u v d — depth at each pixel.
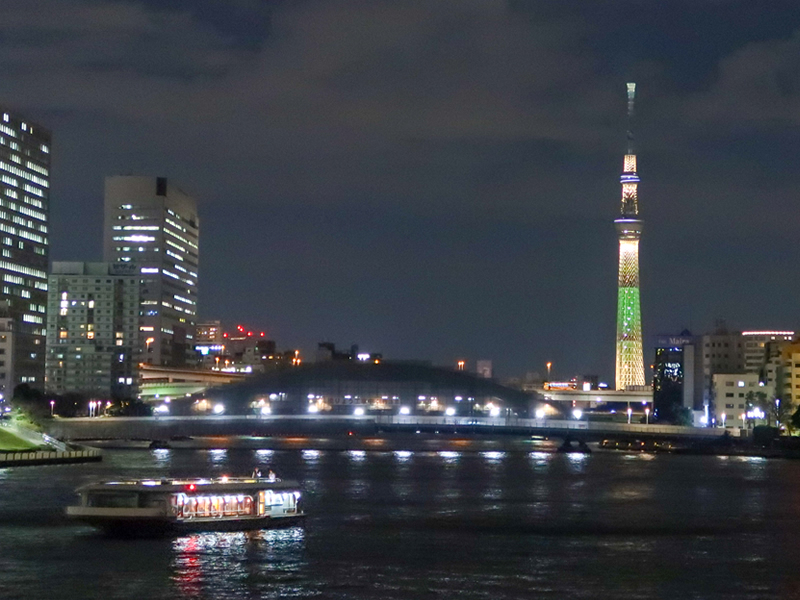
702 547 197.88
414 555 185.38
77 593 156.88
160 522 197.00
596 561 183.38
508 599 157.12
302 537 199.62
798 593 163.12
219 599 155.00
